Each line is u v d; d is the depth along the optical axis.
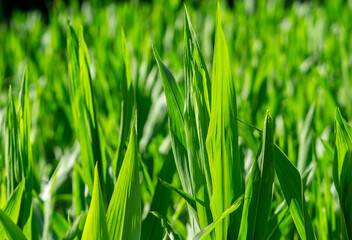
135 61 2.20
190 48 1.08
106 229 1.01
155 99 2.08
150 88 2.14
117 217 1.03
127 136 1.33
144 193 1.41
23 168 1.18
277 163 1.10
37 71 2.63
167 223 1.11
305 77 2.37
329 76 2.37
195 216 1.12
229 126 1.05
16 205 1.12
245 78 2.30
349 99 2.11
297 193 1.10
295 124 1.80
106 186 1.27
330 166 1.46
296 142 1.55
